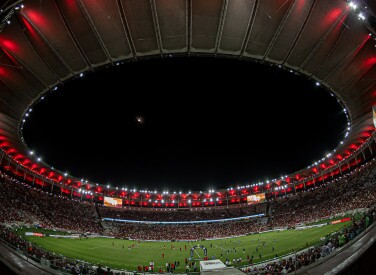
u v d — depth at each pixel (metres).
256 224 69.06
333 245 16.61
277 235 49.69
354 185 56.88
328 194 64.19
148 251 43.34
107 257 35.34
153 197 92.06
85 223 63.62
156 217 81.75
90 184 80.81
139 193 89.62
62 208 65.44
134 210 85.50
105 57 30.55
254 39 28.81
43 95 36.09
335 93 38.38
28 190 62.62
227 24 27.03
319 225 47.16
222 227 71.25
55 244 38.16
